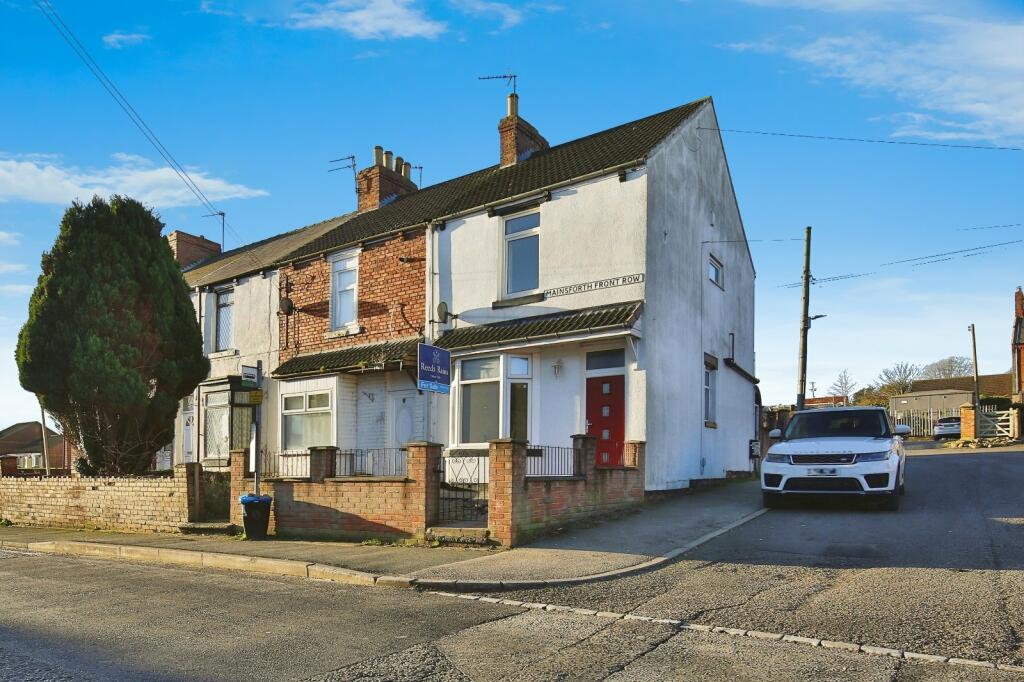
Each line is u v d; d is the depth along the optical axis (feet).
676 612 23.81
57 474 67.15
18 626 23.81
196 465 48.08
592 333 45.98
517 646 20.59
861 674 17.92
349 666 19.04
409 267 59.57
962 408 112.06
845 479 39.68
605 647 20.38
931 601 23.63
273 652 20.35
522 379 50.72
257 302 71.15
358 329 61.77
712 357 60.29
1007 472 54.49
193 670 18.90
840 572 27.99
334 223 79.92
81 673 18.74
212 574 33.58
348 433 59.88
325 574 31.65
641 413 46.16
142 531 49.32
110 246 53.72
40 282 53.62
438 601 26.37
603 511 41.32
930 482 51.08
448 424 54.13
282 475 63.57
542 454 42.42
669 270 51.80
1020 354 159.43
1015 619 21.61
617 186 49.49
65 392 52.06
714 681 17.63
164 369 55.16
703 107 60.64
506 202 53.93
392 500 39.11
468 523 38.45
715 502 46.44
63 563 38.65
